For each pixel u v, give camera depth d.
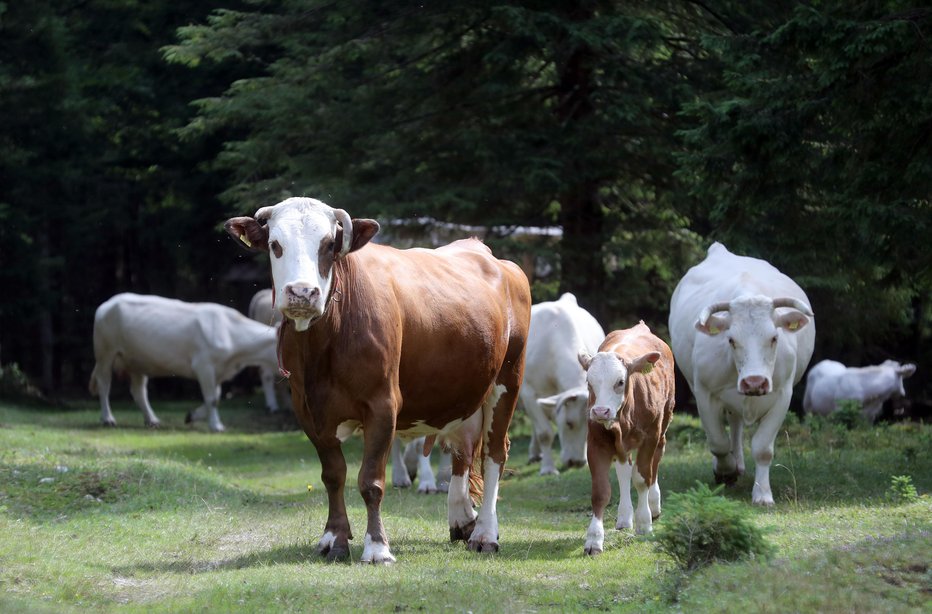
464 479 10.37
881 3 15.05
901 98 14.38
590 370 9.52
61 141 32.78
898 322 24.55
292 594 7.73
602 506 9.65
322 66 25.78
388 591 7.81
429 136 25.69
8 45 30.61
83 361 41.31
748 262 14.31
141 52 35.88
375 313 8.86
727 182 16.41
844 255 17.05
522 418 23.86
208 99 26.44
